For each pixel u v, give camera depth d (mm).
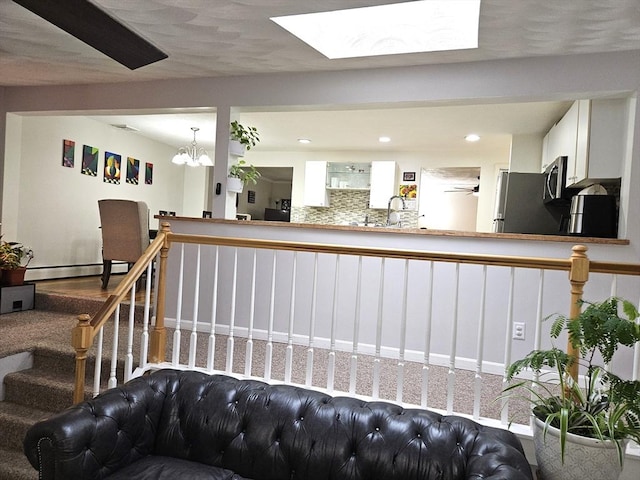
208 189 8102
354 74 3598
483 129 5285
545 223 4625
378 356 2350
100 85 4309
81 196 5797
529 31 2725
